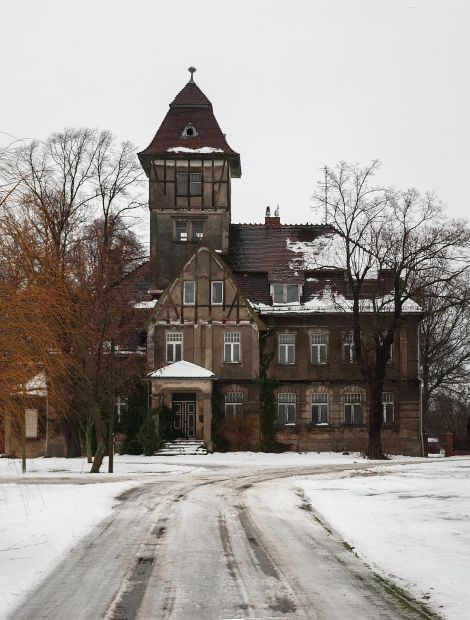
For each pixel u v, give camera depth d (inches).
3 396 528.1
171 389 1857.8
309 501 861.2
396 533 629.0
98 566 506.0
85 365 1251.8
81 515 730.8
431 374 2534.5
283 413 1951.3
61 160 1780.3
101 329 1279.5
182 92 2182.6
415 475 1197.7
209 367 1909.4
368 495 909.8
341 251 2003.0
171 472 1333.7
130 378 1768.0
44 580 466.0
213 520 711.1
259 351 1930.4
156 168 2105.1
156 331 1919.3
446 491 952.9
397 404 1946.4
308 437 1934.1
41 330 539.8
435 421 2925.7
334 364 1956.2
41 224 582.6
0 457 1857.8
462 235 1706.4
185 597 422.0
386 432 1940.2
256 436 1902.1
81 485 1035.3
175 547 572.7
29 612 390.9
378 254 1737.2
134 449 1850.4
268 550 561.3
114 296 1406.3
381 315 1919.3
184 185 2103.8
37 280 550.9
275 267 2039.9
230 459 1711.4
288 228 2192.4
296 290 1988.2
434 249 1760.6
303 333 1964.8
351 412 1952.5
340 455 1846.7
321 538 615.8
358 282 1740.9
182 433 1920.5
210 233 2091.5
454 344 2466.8
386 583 454.3
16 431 581.6
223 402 1908.2
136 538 613.6
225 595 426.3
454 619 373.4
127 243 1609.3
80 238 893.8
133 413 1883.6
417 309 1943.9
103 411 1603.1
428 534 624.1
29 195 561.0
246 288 2021.4
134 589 442.0
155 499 876.6
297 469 1371.8
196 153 2091.5
